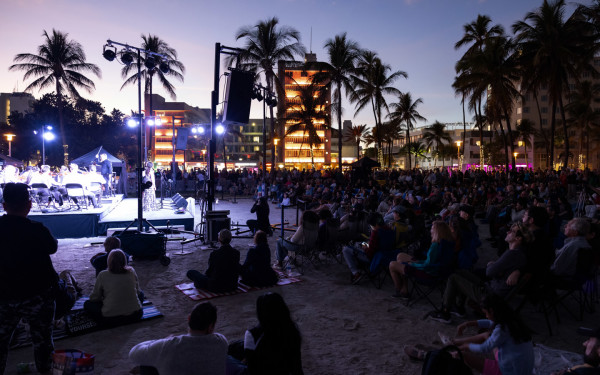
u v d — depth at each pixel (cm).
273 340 263
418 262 602
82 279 731
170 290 665
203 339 267
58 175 1702
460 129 9906
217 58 1087
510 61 3497
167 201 2064
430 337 475
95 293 495
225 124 1047
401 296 620
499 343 299
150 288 675
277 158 9125
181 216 1354
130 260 870
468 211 747
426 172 2923
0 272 322
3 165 2319
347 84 3778
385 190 1752
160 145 9500
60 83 4225
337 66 3762
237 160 10994
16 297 328
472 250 600
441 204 1318
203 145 9594
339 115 3791
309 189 2030
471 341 359
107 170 1964
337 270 795
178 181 2994
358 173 2467
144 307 566
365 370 394
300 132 8675
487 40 3606
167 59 1181
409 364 407
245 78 1012
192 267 826
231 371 293
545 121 8544
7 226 325
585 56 3095
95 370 392
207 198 1101
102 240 1148
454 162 9725
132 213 1443
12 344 441
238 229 1246
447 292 514
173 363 258
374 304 595
